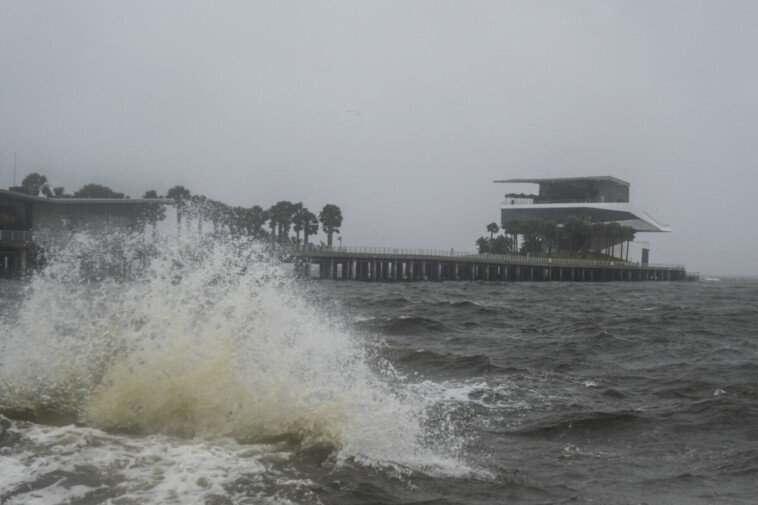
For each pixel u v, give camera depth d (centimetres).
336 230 12975
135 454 955
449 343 2508
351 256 9475
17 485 830
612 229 14088
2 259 7156
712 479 1023
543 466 1066
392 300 4550
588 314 4162
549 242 14088
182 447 996
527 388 1642
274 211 12594
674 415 1381
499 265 11838
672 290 9381
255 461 961
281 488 880
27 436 986
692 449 1171
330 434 1071
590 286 10269
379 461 1004
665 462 1101
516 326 3231
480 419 1333
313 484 901
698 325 3453
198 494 841
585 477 1019
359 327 2788
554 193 16088
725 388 1658
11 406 1098
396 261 10119
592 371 1923
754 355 2350
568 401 1510
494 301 5494
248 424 1087
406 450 1067
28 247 6762
